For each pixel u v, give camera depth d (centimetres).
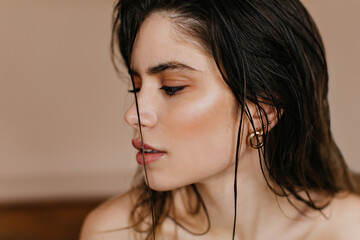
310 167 115
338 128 244
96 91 263
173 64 83
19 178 259
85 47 260
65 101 262
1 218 233
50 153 262
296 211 110
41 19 256
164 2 85
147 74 85
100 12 259
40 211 243
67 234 224
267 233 108
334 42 240
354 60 240
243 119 89
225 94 85
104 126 265
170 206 113
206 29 83
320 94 103
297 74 93
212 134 86
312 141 110
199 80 84
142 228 111
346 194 120
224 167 90
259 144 92
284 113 97
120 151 267
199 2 84
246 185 101
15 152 260
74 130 264
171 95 86
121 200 117
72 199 255
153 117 85
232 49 85
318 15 239
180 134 85
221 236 108
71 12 258
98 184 262
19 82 257
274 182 104
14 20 254
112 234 112
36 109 260
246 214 104
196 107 84
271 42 89
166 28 83
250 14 87
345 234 112
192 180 89
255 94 88
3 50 254
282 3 92
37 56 258
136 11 89
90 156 265
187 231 110
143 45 85
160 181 89
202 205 107
